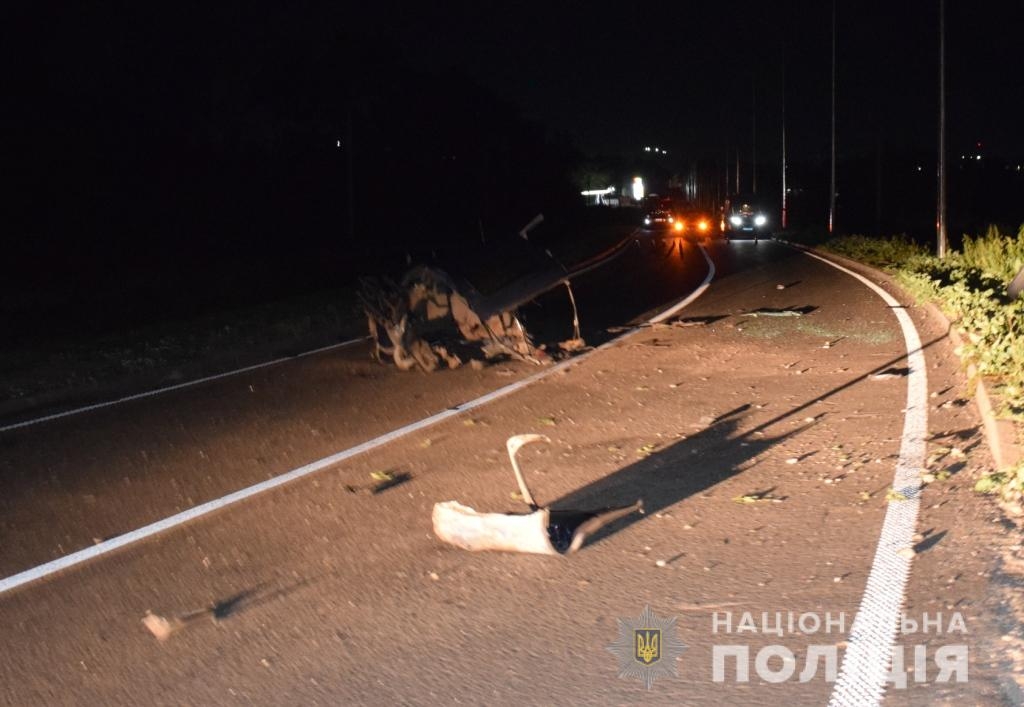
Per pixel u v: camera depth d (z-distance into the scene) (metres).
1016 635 5.22
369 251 49.22
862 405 11.27
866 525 7.14
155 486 9.11
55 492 9.04
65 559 7.27
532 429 10.91
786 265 36.88
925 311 19.91
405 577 6.60
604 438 10.35
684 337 17.97
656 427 10.76
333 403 12.79
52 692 5.22
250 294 31.17
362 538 7.44
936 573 6.16
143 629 5.98
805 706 4.69
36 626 6.10
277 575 6.76
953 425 9.98
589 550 6.98
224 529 7.80
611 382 13.68
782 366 14.37
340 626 5.86
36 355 17.70
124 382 15.05
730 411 11.39
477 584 6.42
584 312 22.69
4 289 29.77
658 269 36.84
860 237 44.59
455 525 7.11
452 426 11.20
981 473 8.14
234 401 13.17
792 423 10.59
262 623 5.97
